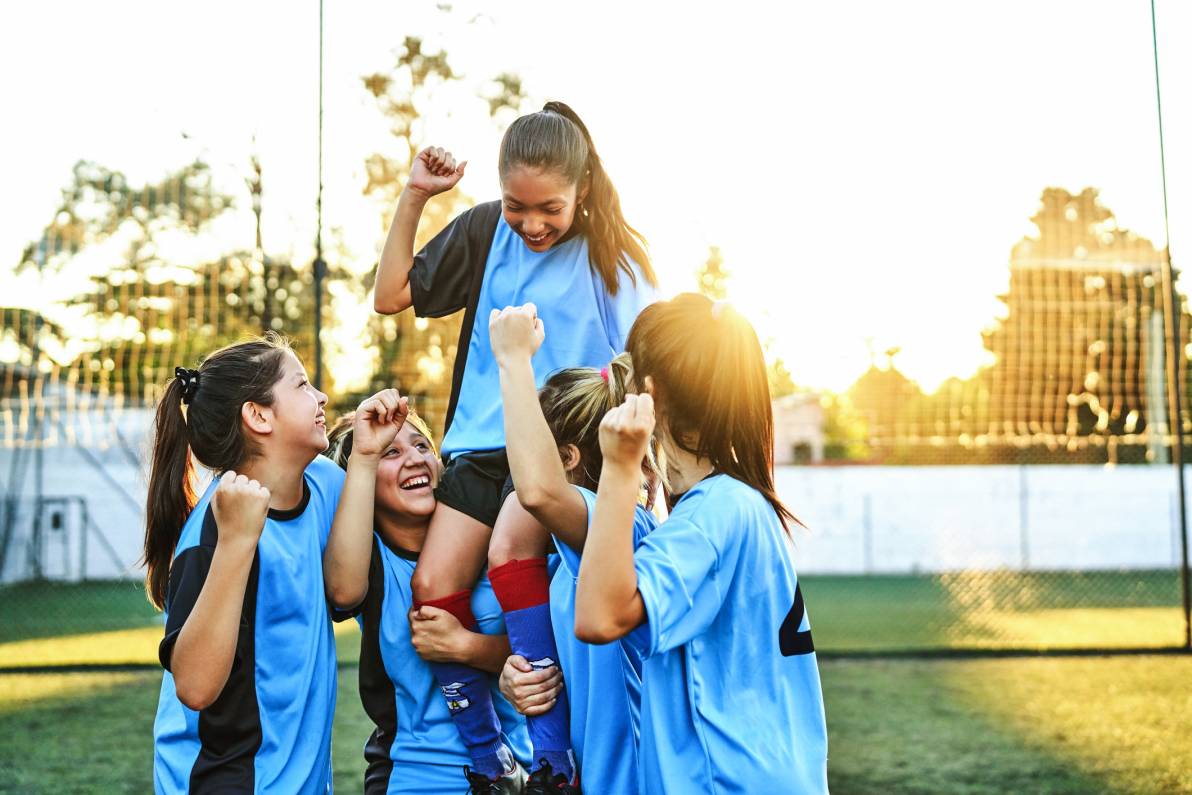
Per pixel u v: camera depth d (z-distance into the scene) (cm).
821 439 1502
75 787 390
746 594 171
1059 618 872
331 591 202
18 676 613
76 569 1253
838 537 1372
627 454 159
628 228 224
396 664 210
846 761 418
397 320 813
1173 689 559
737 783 164
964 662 652
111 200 866
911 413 1086
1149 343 1056
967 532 1373
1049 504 1372
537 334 186
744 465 179
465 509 208
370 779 215
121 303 877
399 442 213
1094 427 1277
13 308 897
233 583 177
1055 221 1062
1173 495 1362
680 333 178
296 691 194
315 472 212
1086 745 442
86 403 1068
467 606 207
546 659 195
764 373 183
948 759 420
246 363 200
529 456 179
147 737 464
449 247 230
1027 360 1077
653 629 158
